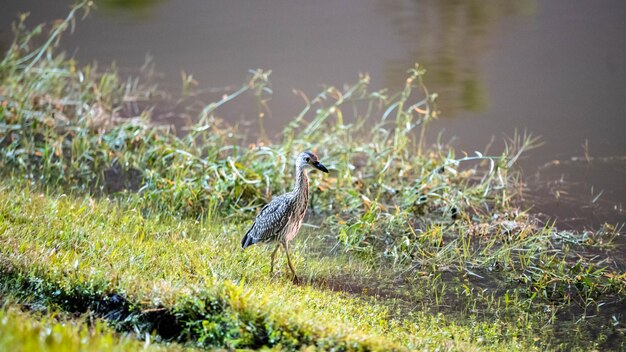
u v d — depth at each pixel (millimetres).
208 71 23797
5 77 20844
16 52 21609
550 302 12484
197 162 16750
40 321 8992
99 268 10758
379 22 28688
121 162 17812
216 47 26078
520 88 22156
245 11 30781
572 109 20672
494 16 29000
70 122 19172
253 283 11656
